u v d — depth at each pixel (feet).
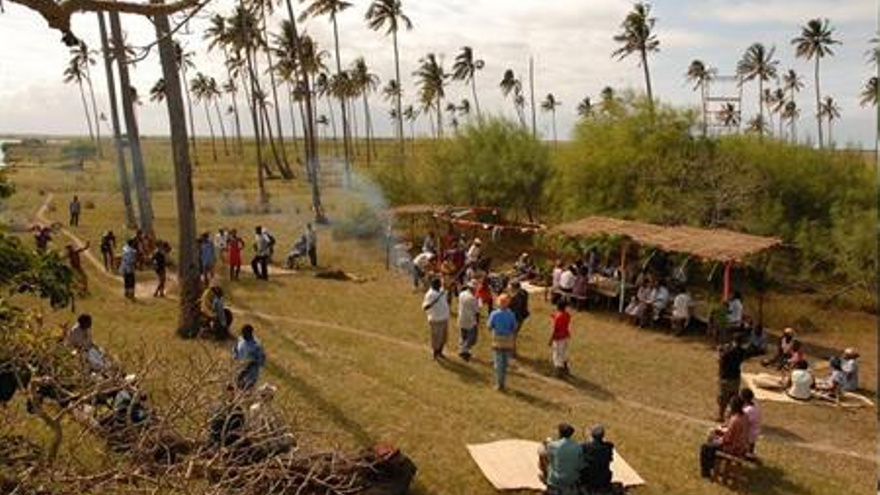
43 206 156.25
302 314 72.90
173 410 20.40
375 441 40.52
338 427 41.81
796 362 57.67
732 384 50.21
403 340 66.64
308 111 155.33
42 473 20.06
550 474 35.37
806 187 106.32
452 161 131.44
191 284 59.93
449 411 46.93
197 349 55.21
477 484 37.35
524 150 128.06
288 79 238.68
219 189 202.90
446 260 90.89
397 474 33.42
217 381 22.56
